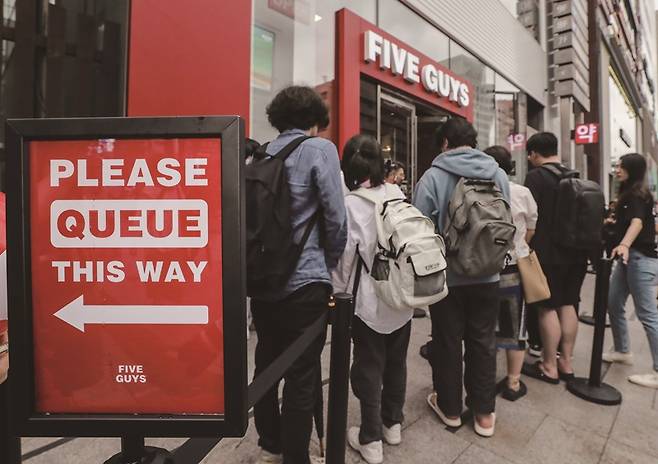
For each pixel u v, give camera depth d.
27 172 0.73
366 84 5.25
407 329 1.84
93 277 0.74
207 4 3.24
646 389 2.53
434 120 6.79
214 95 3.29
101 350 0.74
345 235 1.50
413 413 2.16
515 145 8.73
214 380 0.75
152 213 0.75
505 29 8.80
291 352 1.08
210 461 1.72
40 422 0.72
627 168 2.67
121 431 0.73
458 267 1.82
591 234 2.35
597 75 14.51
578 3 12.07
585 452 1.85
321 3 4.72
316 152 1.42
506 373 2.75
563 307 2.65
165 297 0.75
